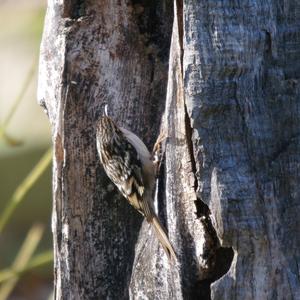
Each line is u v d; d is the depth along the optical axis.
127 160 8.57
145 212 8.38
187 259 7.82
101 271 9.10
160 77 8.98
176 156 7.80
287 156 7.54
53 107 9.17
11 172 17.44
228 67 7.45
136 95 8.99
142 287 8.29
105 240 9.08
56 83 9.05
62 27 8.95
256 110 7.50
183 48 7.60
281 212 7.51
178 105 7.73
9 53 16.55
